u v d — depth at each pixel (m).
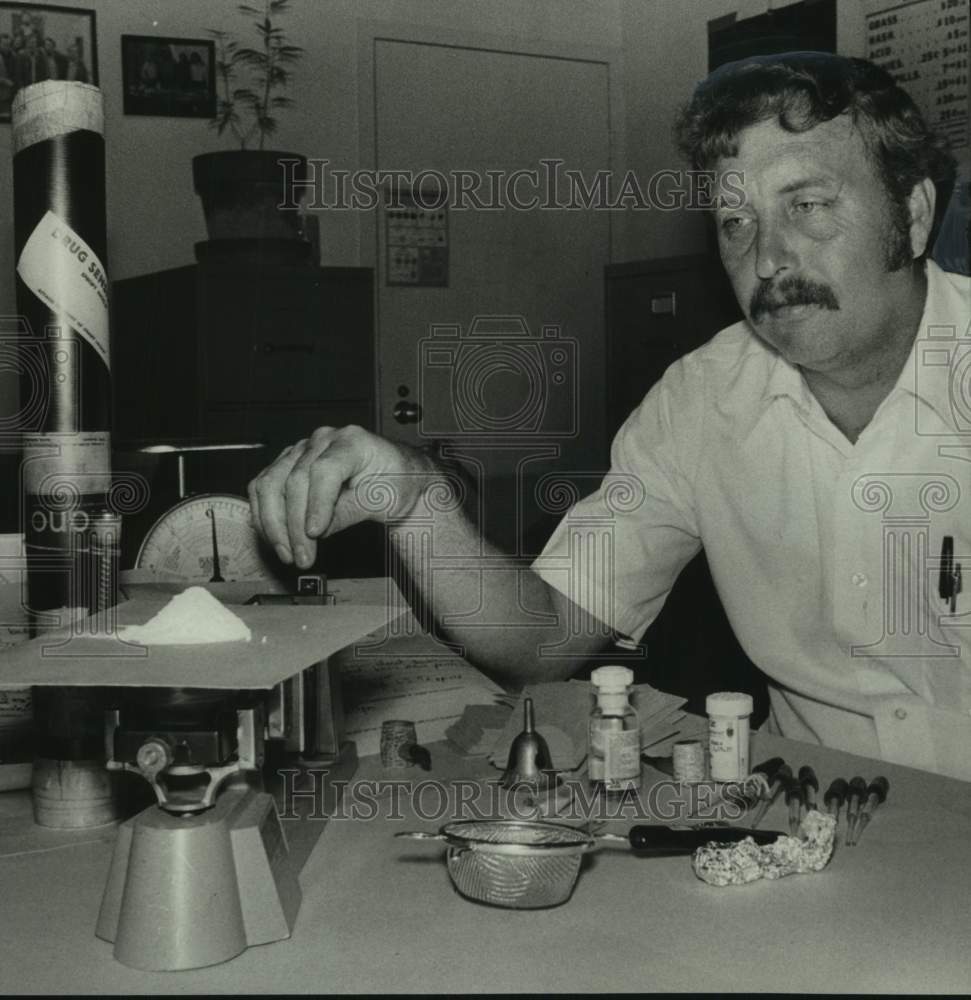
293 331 2.68
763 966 0.74
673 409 1.63
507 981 0.73
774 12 3.22
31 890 0.89
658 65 3.80
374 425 2.78
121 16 3.25
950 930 0.79
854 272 1.30
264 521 1.20
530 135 3.85
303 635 0.91
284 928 0.79
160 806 0.79
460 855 0.85
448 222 3.76
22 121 1.05
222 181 2.64
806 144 1.27
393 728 1.19
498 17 3.78
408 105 3.67
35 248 1.05
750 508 1.55
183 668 0.76
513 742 1.13
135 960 0.75
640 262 3.19
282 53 3.47
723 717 1.09
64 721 1.01
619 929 0.80
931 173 1.37
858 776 1.10
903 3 2.79
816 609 1.51
